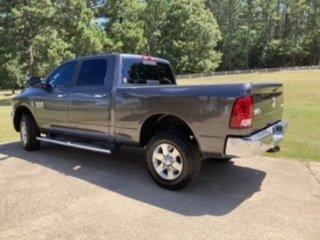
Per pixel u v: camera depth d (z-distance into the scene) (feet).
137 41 93.56
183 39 210.59
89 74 20.33
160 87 16.85
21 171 20.02
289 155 22.40
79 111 20.51
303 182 17.70
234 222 13.57
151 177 17.54
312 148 23.84
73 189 17.11
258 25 276.62
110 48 86.28
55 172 19.74
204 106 15.23
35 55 80.84
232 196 16.03
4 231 13.15
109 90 18.78
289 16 279.08
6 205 15.34
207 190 16.78
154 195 16.25
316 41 268.62
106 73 19.38
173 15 209.26
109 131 19.06
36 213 14.55
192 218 13.93
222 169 19.92
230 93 14.67
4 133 32.65
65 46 75.77
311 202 15.33
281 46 269.64
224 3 267.39
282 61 273.95
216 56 216.33
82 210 14.76
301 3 269.03
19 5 78.48
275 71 190.39
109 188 17.19
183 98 15.80
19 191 16.90
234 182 17.80
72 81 21.20
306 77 123.44
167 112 16.39
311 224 13.39
